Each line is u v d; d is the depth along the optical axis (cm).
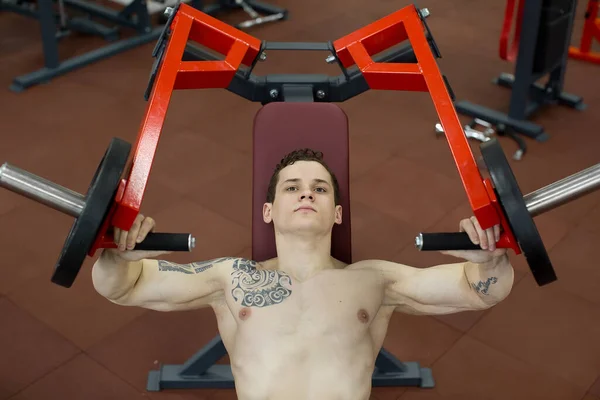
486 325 274
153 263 183
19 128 389
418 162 367
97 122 397
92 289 288
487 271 160
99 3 529
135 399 244
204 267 188
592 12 448
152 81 192
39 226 319
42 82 433
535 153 373
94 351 261
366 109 414
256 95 231
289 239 188
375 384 249
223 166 362
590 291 288
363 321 181
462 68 456
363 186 348
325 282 183
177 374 248
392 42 205
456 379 253
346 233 215
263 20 511
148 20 481
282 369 173
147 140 159
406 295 186
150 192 341
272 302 181
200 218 326
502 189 133
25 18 514
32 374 252
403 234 318
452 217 328
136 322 274
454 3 552
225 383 248
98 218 130
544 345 265
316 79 229
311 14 531
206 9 517
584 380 252
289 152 220
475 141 388
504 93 426
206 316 279
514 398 246
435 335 271
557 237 316
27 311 276
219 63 191
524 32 367
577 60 464
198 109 412
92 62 457
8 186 133
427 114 409
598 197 339
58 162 362
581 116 406
